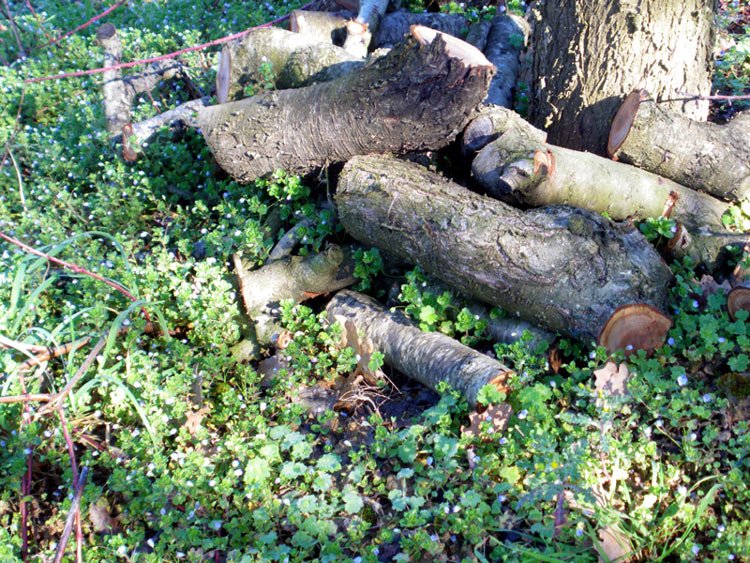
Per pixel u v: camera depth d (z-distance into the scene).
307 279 1.10
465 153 1.12
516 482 0.85
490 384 0.89
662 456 0.86
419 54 1.01
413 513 0.82
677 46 1.14
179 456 0.93
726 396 0.87
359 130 1.10
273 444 0.92
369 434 0.97
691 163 1.10
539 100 1.26
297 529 0.87
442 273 1.01
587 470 0.82
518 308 0.97
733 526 0.76
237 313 1.09
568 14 1.18
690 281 0.99
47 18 2.02
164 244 1.18
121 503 0.93
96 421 1.01
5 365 1.00
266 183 1.22
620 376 0.88
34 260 1.19
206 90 1.56
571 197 1.05
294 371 1.04
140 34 1.78
